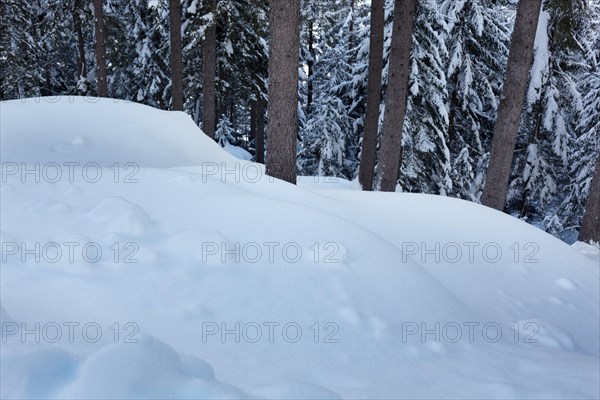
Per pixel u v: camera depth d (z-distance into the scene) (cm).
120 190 379
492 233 506
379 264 320
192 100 1822
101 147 584
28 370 136
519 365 245
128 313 220
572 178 1595
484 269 423
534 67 1311
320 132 1744
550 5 1076
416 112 1294
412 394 191
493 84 1466
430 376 215
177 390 138
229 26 1477
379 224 461
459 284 381
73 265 251
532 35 656
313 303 261
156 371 139
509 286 404
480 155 1542
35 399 128
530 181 1520
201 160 680
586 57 1497
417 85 1195
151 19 1833
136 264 263
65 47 2144
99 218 313
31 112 609
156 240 294
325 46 2452
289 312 249
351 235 347
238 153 2175
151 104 2036
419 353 238
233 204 371
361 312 262
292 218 355
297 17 508
